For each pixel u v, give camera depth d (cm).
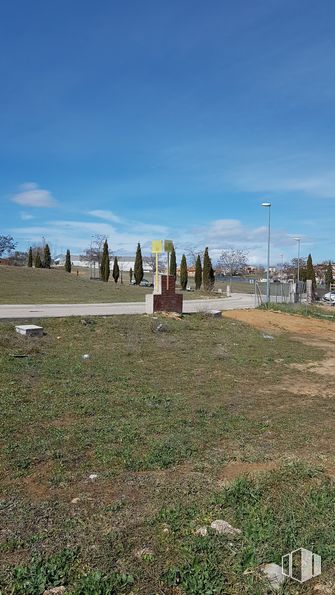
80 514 404
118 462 533
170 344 1338
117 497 441
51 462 527
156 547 351
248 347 1444
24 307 2108
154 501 432
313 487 457
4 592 295
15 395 779
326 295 5050
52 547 348
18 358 1032
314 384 1027
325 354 1447
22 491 453
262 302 2952
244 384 986
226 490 441
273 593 306
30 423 656
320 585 316
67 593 296
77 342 1258
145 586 307
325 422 739
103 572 318
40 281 4166
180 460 547
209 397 862
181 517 396
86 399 785
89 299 2956
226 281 8188
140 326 1527
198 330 1612
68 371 966
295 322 2186
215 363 1166
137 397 818
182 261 5753
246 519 391
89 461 535
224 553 342
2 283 3738
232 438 639
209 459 553
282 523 384
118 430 642
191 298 3772
